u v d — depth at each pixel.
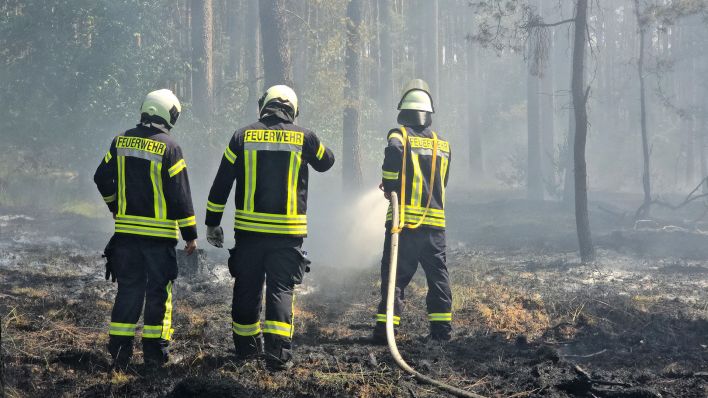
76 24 17.14
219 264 9.30
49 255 9.47
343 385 4.38
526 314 6.97
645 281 9.21
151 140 4.66
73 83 16.89
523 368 4.93
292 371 4.64
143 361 4.78
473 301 7.50
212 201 4.80
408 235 5.77
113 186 4.76
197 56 20.41
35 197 15.82
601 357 5.42
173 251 4.73
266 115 4.86
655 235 13.96
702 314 7.15
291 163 4.75
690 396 4.41
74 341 5.28
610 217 17.27
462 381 4.63
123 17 17.14
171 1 20.62
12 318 5.66
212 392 4.02
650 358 5.37
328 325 6.41
